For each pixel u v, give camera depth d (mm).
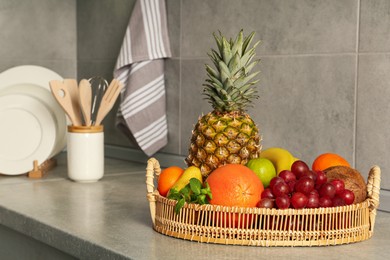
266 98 1687
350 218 1079
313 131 1562
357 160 1459
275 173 1184
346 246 1064
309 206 1050
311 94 1561
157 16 1983
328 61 1512
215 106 1264
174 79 2000
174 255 1007
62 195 1562
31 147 1885
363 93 1437
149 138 2000
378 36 1395
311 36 1549
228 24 1782
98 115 1773
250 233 1055
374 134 1418
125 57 1991
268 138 1688
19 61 2311
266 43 1672
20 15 2301
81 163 1731
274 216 1050
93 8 2328
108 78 2279
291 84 1611
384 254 1015
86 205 1437
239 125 1231
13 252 1457
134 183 1748
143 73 1983
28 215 1325
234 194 1060
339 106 1493
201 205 1070
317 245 1056
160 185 1188
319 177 1102
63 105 1745
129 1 2152
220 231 1068
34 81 1897
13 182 1761
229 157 1219
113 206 1425
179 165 1979
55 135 1913
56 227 1215
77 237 1141
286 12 1609
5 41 2273
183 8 1942
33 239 1371
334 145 1511
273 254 1009
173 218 1118
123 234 1154
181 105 1979
